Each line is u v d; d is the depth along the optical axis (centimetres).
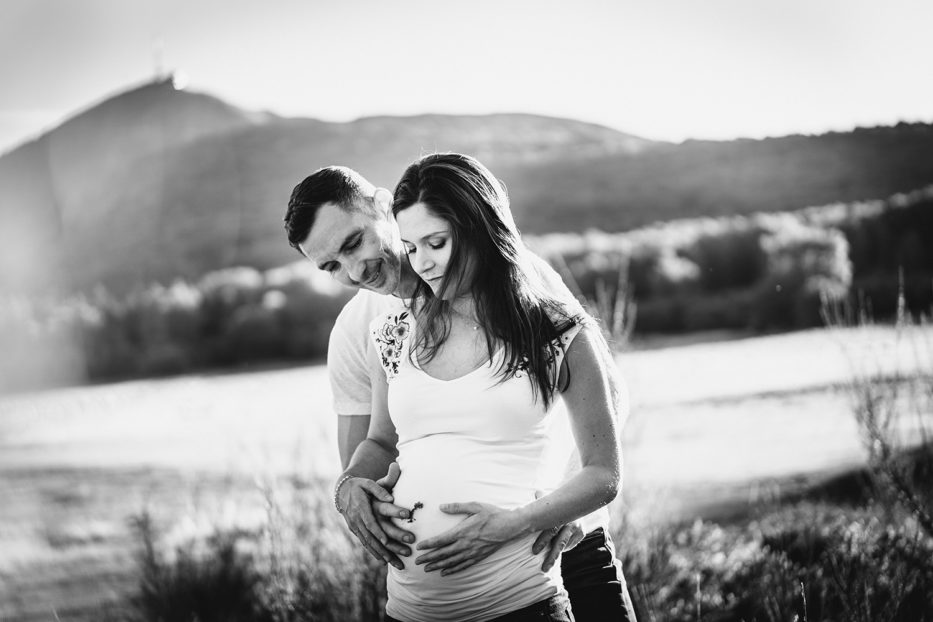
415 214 233
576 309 241
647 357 2098
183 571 548
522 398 229
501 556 228
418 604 237
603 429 232
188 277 5241
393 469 245
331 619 437
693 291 2675
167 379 3328
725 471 869
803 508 582
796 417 1100
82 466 1459
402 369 242
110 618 591
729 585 443
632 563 432
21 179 5109
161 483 1161
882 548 402
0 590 713
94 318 3722
